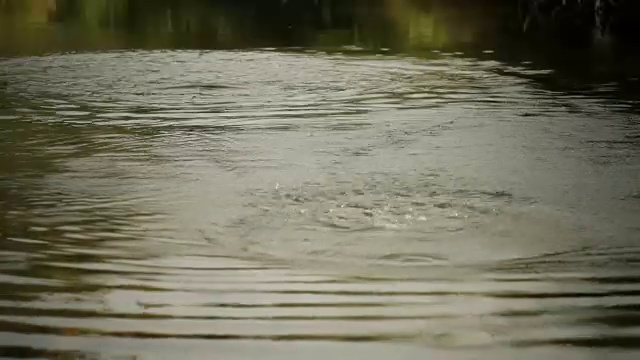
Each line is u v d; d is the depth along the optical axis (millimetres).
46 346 2395
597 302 2697
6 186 4027
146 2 15945
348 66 8875
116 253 3123
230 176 4230
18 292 2760
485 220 3512
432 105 6484
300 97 6863
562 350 2381
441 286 2824
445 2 15703
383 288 2807
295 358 2344
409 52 10141
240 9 15586
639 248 3174
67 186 4031
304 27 13102
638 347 2395
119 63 9094
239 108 6355
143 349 2385
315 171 4328
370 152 4785
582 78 7883
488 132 5367
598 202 3760
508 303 2691
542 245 3209
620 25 11461
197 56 9758
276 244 3223
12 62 9117
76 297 2729
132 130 5492
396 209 3662
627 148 4867
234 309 2646
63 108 6340
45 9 14680
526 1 13914
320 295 2754
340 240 3271
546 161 4543
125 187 4016
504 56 9664
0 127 5566
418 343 2426
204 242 3246
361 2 16234
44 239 3273
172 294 2752
